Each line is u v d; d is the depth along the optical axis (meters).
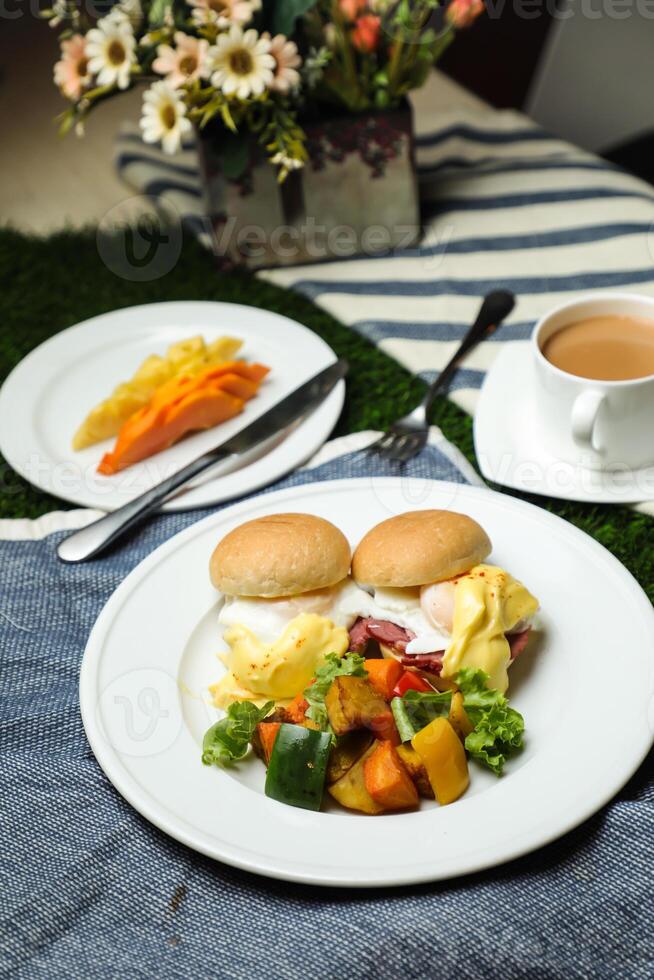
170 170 1.97
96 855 0.85
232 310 1.57
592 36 2.40
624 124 2.50
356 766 0.83
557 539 1.05
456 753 0.82
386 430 1.31
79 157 2.07
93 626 1.04
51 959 0.78
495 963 0.73
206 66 1.39
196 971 0.75
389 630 0.94
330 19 1.51
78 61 1.50
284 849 0.78
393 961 0.74
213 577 0.97
